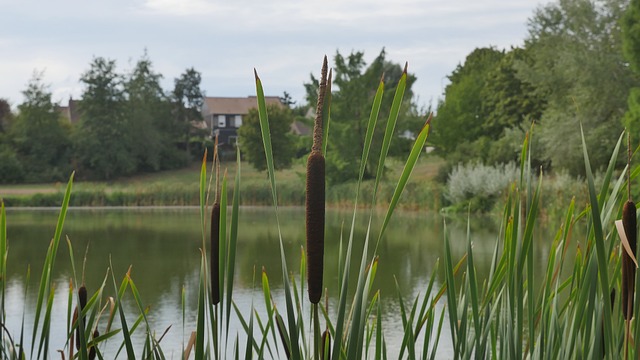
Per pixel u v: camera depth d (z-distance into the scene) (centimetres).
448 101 5003
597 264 159
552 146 2962
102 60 5894
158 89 6506
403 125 4212
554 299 182
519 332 166
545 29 3167
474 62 6366
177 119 6844
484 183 2895
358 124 4094
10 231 2356
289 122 5253
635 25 2466
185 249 1839
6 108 6166
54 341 772
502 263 181
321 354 154
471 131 4906
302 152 5744
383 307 979
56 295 1136
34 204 4000
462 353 183
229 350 605
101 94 5856
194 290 1202
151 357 202
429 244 1825
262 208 3666
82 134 5847
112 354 737
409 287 1158
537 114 4478
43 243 1992
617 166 2847
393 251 1700
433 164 4847
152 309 1024
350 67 4081
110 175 5984
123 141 5944
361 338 137
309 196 129
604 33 2953
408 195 3275
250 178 4888
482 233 2072
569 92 3059
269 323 197
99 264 1557
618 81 2888
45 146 5684
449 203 3114
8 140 5712
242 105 7950
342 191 3700
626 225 140
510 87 4644
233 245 150
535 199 161
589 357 160
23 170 5600
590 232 167
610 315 147
